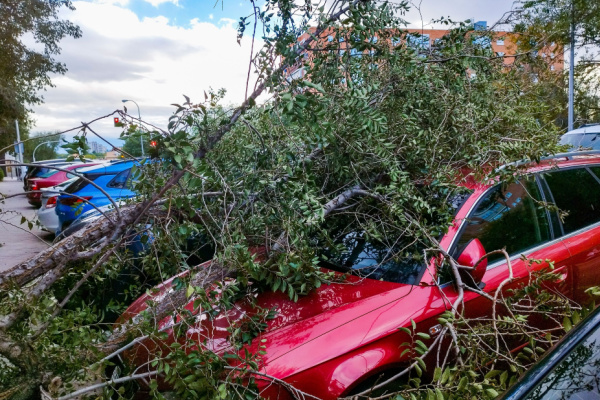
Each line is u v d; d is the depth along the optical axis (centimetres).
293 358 234
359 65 346
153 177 244
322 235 311
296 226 269
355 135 287
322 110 238
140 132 215
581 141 920
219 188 271
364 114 273
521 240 319
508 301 260
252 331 260
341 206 324
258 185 278
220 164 286
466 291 269
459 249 284
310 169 303
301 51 275
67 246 246
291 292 262
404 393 207
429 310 254
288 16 272
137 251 359
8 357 212
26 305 223
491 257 297
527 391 138
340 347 236
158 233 253
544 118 393
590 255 343
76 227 344
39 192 235
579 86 1719
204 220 271
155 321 248
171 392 249
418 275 279
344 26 300
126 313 304
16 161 212
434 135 318
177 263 256
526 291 256
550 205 334
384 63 339
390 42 348
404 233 291
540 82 417
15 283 224
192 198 241
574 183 376
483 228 301
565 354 146
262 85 244
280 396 222
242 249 243
